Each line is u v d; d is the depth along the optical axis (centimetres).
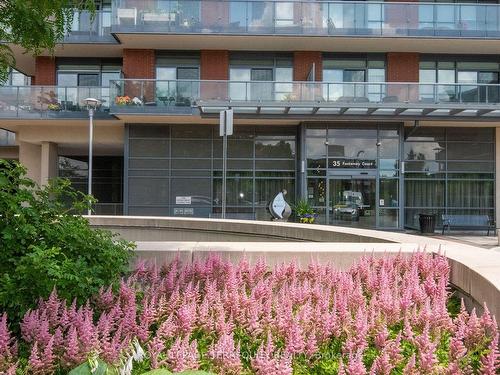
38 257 373
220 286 498
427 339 340
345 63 2367
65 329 370
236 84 2042
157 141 2238
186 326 366
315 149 2170
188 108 2080
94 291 410
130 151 2230
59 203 488
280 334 364
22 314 383
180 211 2223
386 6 2166
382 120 2111
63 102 2208
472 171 2284
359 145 2172
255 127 2242
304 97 2027
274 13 2156
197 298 445
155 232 1395
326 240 1006
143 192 2225
